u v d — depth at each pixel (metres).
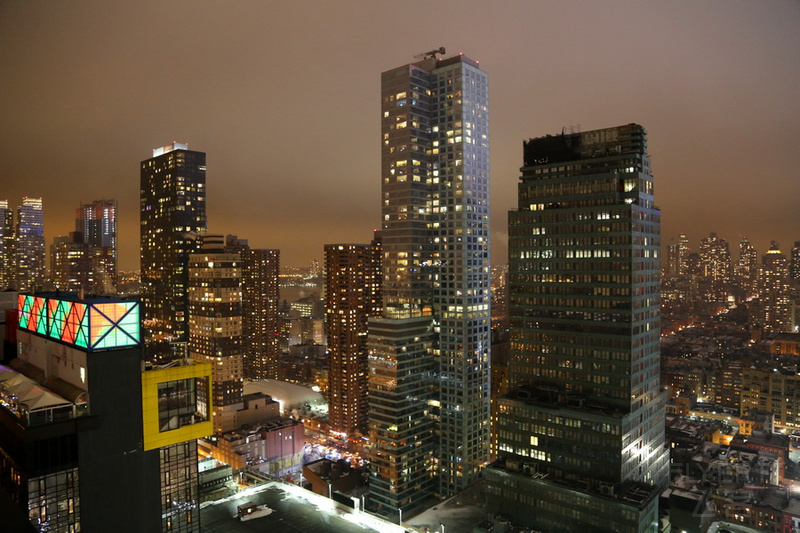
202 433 107.81
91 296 114.25
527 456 192.88
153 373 101.75
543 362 199.38
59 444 90.38
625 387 178.75
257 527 139.62
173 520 107.06
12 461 92.00
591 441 176.50
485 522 185.75
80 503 92.38
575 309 191.62
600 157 194.12
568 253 193.88
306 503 154.38
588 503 168.00
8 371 107.25
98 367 94.69
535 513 180.38
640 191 185.00
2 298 133.75
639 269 183.38
